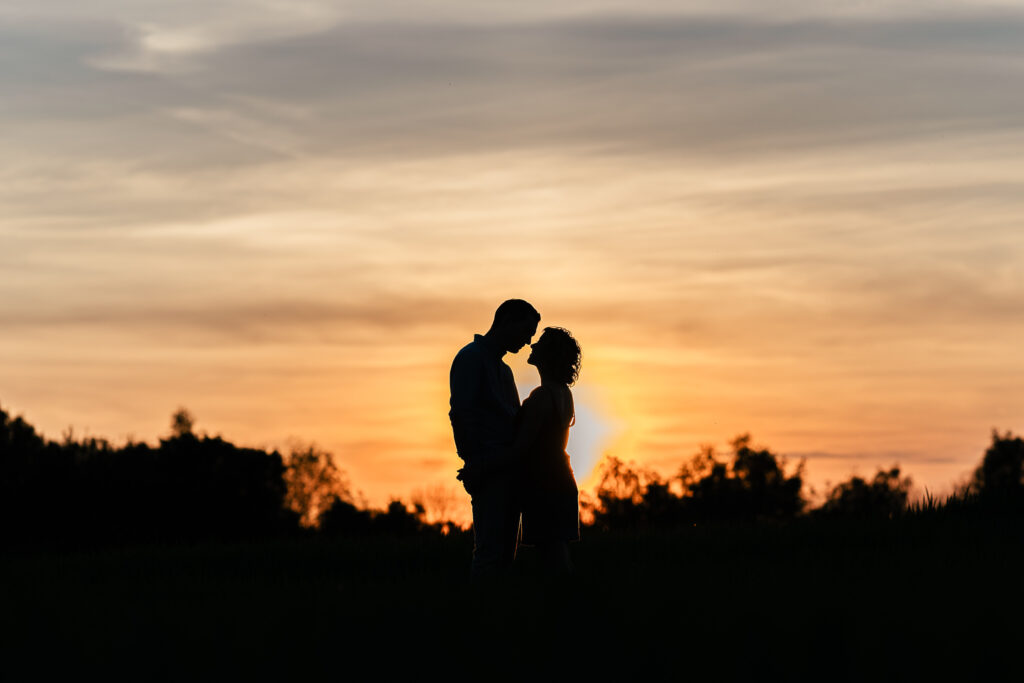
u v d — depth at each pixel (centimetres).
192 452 6550
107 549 1444
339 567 1225
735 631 611
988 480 1495
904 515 1418
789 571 873
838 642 578
